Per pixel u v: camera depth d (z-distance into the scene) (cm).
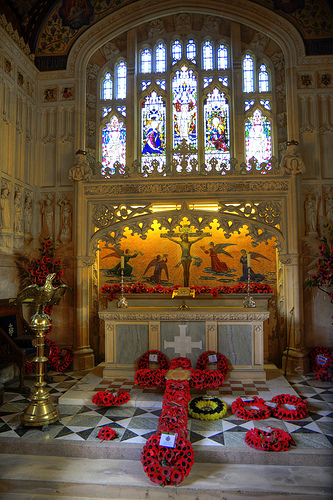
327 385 766
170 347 757
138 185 908
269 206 888
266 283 982
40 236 954
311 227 902
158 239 1013
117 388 704
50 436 536
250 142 1024
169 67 1053
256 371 746
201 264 1000
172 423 482
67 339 926
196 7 983
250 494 432
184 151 907
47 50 998
